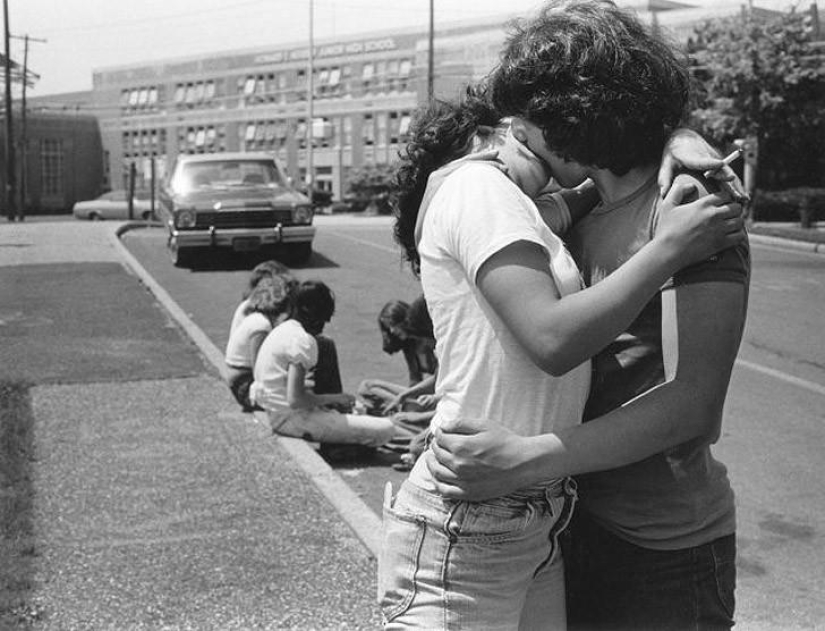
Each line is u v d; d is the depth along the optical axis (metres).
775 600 4.13
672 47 1.96
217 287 14.38
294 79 67.56
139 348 9.48
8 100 45.88
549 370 1.79
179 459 5.85
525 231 1.83
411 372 6.60
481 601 1.97
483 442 1.85
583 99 1.84
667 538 1.93
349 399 6.33
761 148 31.28
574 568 2.13
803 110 30.31
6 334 10.24
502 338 1.90
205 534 4.66
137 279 14.66
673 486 1.92
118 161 76.81
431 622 1.99
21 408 6.98
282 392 6.25
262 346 6.38
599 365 1.97
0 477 5.34
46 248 19.45
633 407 1.82
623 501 1.97
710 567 1.94
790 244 21.66
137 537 4.60
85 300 12.62
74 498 5.13
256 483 5.42
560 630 2.11
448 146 2.26
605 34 1.86
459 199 1.92
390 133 62.62
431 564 2.00
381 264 17.16
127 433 6.43
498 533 1.95
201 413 6.97
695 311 1.78
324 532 4.71
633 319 1.76
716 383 1.80
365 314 12.00
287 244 17.11
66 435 6.38
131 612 3.81
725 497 1.99
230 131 71.06
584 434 1.83
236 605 3.89
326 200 48.72
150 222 29.41
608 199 2.02
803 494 5.54
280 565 4.30
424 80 54.53
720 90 30.03
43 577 4.12
